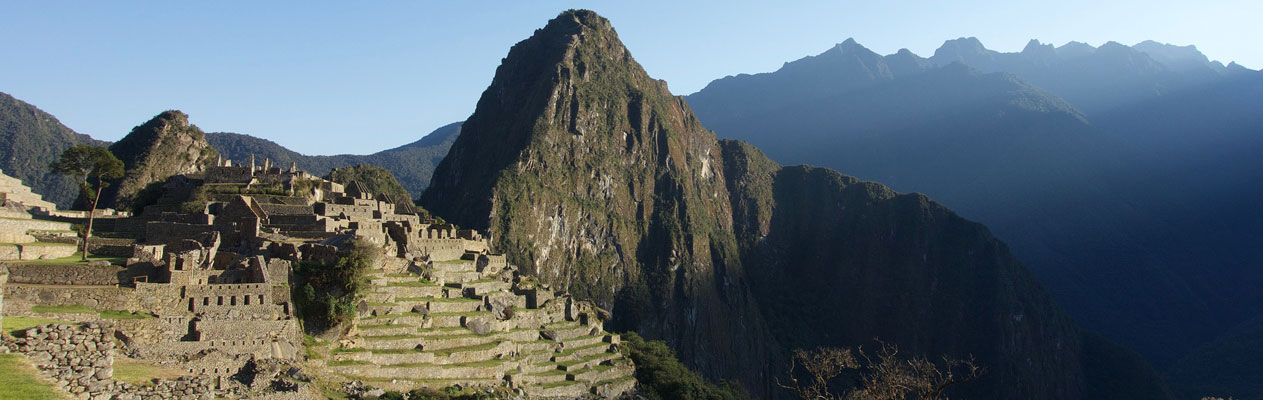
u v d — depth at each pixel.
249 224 74.56
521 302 104.06
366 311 74.44
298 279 68.25
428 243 102.06
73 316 50.25
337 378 65.62
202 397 47.91
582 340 110.69
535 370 93.81
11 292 51.28
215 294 59.34
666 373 115.62
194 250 66.06
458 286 92.62
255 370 56.38
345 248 74.69
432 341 78.56
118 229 83.69
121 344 51.41
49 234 71.94
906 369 64.56
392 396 66.75
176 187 100.75
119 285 57.50
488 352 83.81
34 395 34.69
